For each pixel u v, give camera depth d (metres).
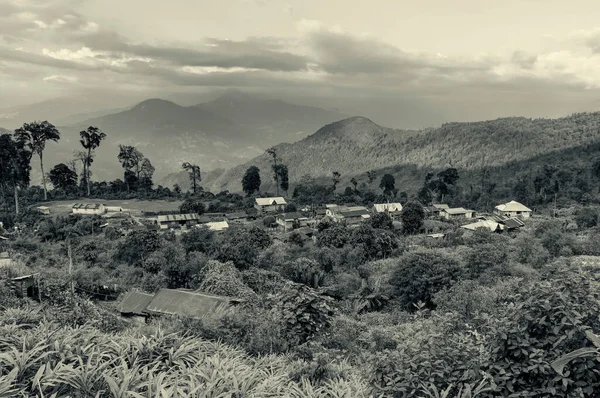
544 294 6.82
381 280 40.22
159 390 5.49
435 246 59.84
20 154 91.88
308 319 16.39
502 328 6.87
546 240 47.75
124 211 95.25
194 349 8.29
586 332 6.27
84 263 47.56
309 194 123.44
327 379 9.76
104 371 6.00
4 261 37.06
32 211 85.88
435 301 30.27
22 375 6.21
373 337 17.36
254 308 23.09
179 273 43.94
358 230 56.12
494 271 34.62
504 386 6.43
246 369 7.02
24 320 10.38
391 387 7.03
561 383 6.16
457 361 7.12
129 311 28.50
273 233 77.56
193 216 85.94
